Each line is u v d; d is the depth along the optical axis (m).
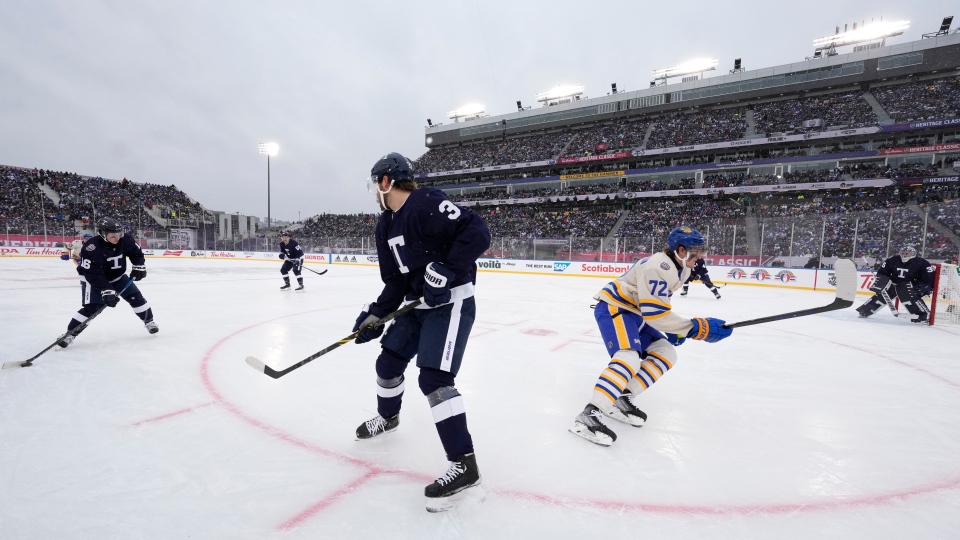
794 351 4.82
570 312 7.40
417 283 2.11
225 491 1.93
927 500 1.96
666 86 34.09
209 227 34.75
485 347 4.79
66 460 2.19
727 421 2.81
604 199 31.47
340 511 1.80
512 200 35.16
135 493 1.91
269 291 9.98
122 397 3.07
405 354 2.31
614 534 1.67
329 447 2.37
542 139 39.28
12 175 27.28
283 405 2.97
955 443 2.55
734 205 27.06
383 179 2.04
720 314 7.68
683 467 2.20
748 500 1.92
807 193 26.44
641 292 2.49
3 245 21.09
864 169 25.36
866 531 1.73
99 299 4.45
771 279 13.39
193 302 7.95
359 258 22.23
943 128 24.23
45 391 3.18
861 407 3.11
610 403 2.47
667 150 30.44
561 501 1.89
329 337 5.14
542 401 3.12
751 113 31.16
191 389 3.25
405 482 2.03
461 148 43.53
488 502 1.87
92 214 27.62
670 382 3.63
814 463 2.27
